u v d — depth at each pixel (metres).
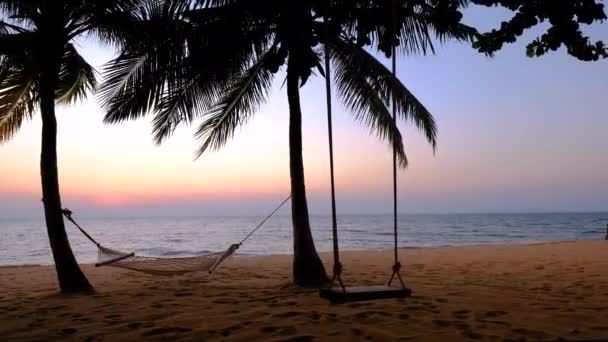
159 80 8.26
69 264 9.04
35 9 8.91
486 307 6.23
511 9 3.06
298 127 8.88
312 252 8.74
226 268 13.80
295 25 4.91
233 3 7.88
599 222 112.75
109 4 8.59
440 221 132.75
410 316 5.68
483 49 3.20
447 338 4.64
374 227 86.94
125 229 87.75
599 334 4.68
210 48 7.97
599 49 2.98
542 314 5.72
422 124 9.04
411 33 8.55
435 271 11.77
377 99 9.20
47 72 9.12
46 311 6.81
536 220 137.75
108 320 5.93
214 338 4.86
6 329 5.62
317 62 5.00
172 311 6.43
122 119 8.51
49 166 9.19
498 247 22.27
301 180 8.85
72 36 9.24
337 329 5.07
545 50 3.11
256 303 6.91
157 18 8.17
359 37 4.08
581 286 8.24
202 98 8.92
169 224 128.62
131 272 13.47
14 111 10.80
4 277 12.77
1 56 8.91
